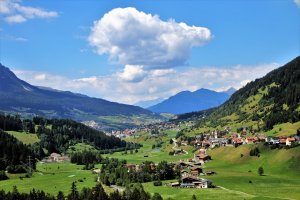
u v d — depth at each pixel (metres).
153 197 197.25
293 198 198.88
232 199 198.62
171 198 197.62
